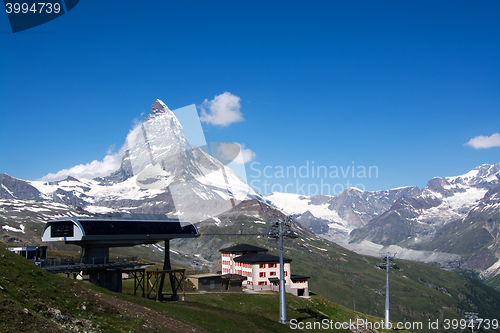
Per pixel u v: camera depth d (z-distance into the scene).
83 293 52.09
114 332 42.72
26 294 42.56
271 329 81.12
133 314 52.66
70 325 39.56
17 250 77.00
